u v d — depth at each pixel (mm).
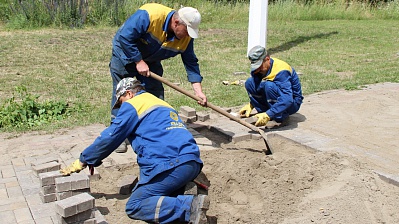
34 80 9031
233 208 4383
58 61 10766
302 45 13891
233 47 13305
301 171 4816
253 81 6473
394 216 4105
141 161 3984
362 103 7641
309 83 9133
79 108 7336
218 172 4840
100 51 12000
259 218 4188
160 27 5137
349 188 4434
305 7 21359
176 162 3883
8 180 4812
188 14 4941
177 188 4020
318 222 4023
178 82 9250
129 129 3965
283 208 4309
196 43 13734
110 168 5141
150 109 4020
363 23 19906
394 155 5402
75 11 15742
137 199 3984
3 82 8836
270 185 4625
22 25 15234
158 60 5527
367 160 5227
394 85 8953
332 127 6457
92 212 3770
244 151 5598
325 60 11641
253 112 7297
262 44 11383
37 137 6227
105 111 7250
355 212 4109
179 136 3980
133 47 5137
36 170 4617
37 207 4219
